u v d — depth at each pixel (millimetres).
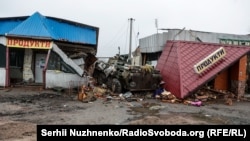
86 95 15227
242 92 18953
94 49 24109
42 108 12289
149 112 12289
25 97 14594
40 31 18516
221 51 17609
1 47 17703
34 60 19609
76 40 21812
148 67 17891
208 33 24781
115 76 18172
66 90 17109
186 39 24531
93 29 24562
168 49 20547
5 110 11586
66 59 18062
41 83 18719
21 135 7930
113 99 15625
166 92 16766
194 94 16844
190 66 17406
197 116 11781
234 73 19219
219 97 17859
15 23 21078
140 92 17703
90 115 11117
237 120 11367
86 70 23266
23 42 17734
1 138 7605
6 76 17234
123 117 10938
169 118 10703
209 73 17109
